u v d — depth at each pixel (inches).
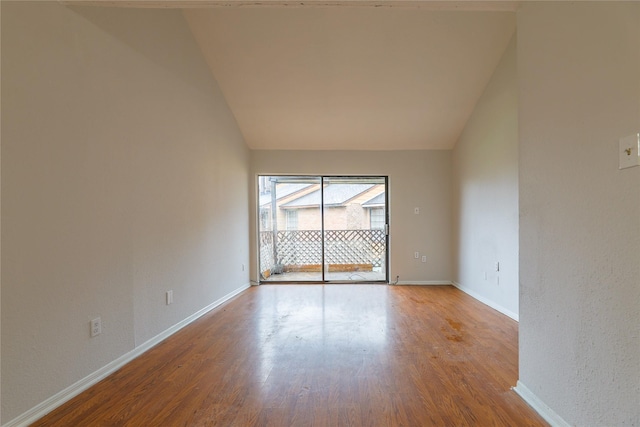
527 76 69.2
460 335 113.3
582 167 54.4
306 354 98.0
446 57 141.1
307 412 68.2
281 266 216.8
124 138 92.7
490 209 151.6
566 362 58.7
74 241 75.9
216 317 136.3
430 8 71.8
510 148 133.6
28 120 65.4
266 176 212.2
